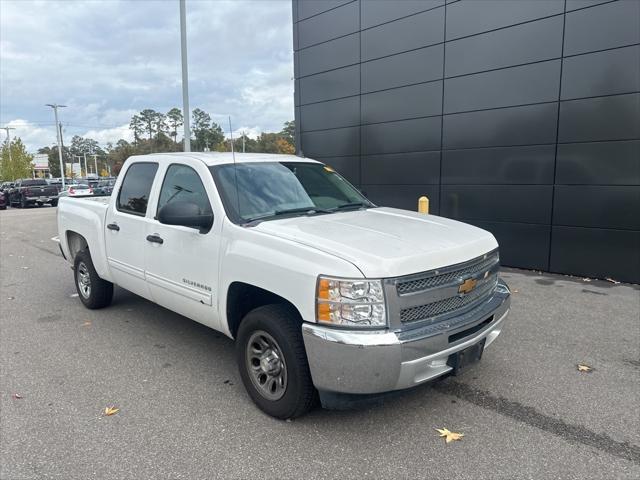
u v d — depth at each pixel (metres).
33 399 3.74
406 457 2.98
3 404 3.66
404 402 3.66
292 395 3.21
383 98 10.48
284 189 4.26
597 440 3.16
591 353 4.59
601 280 7.69
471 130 9.06
